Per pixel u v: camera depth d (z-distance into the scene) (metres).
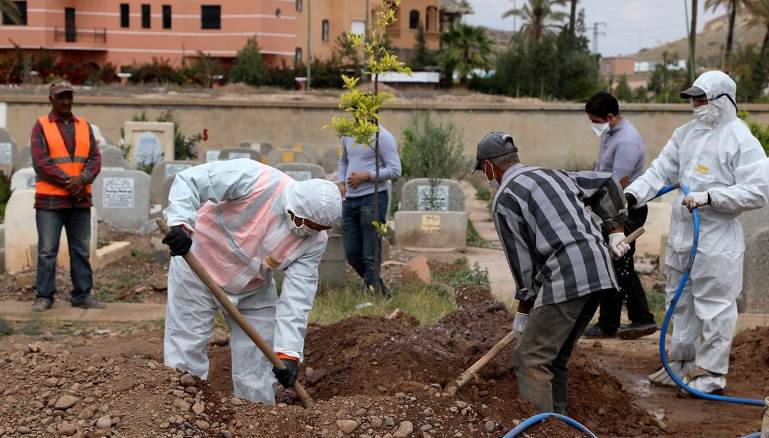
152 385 4.59
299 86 48.09
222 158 19.30
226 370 6.47
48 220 8.70
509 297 9.53
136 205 13.41
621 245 5.25
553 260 4.74
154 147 21.03
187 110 27.84
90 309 8.88
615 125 7.83
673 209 6.50
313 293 5.03
